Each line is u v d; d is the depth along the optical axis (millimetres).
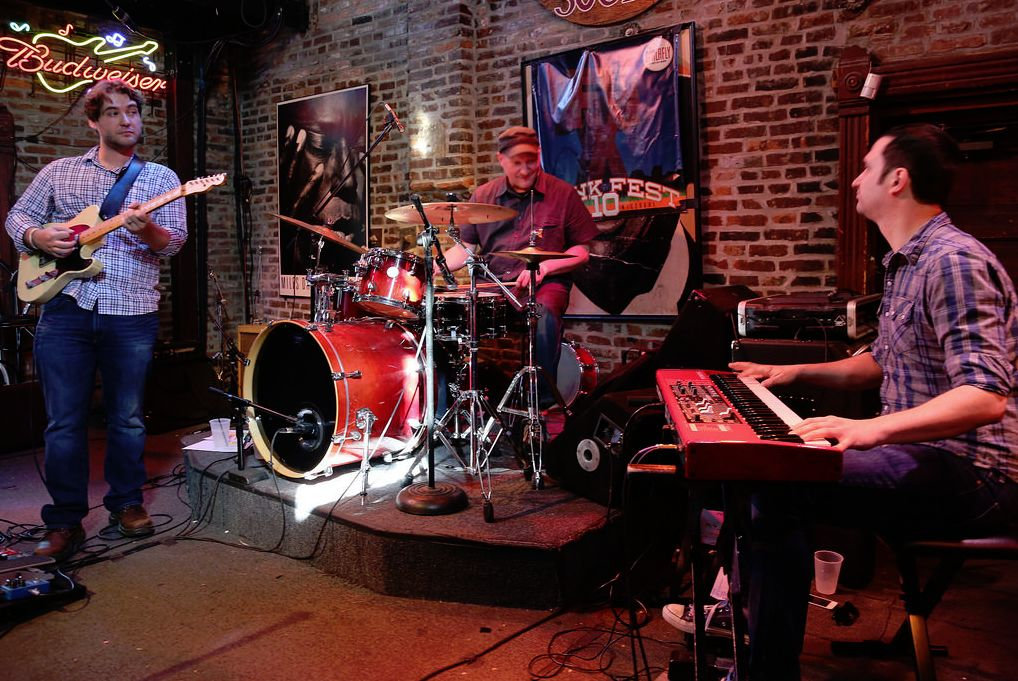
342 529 2941
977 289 1760
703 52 4309
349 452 3305
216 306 6871
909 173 1966
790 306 3076
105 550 3240
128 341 3215
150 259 3273
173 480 4262
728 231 4320
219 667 2340
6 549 3041
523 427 3588
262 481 3385
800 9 4016
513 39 5020
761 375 2348
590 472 3057
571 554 2688
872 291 3963
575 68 4691
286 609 2719
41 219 3184
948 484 1847
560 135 4812
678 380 2234
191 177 6617
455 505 2953
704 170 4371
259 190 6816
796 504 1803
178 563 3121
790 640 1795
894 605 2721
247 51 6797
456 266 4121
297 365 3469
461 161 5199
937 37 3705
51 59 5824
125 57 6238
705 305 3535
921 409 1665
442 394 3766
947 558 1957
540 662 2354
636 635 2508
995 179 3787
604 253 4703
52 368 3109
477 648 2438
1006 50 3514
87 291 3094
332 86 6148
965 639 2475
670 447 2000
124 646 2467
